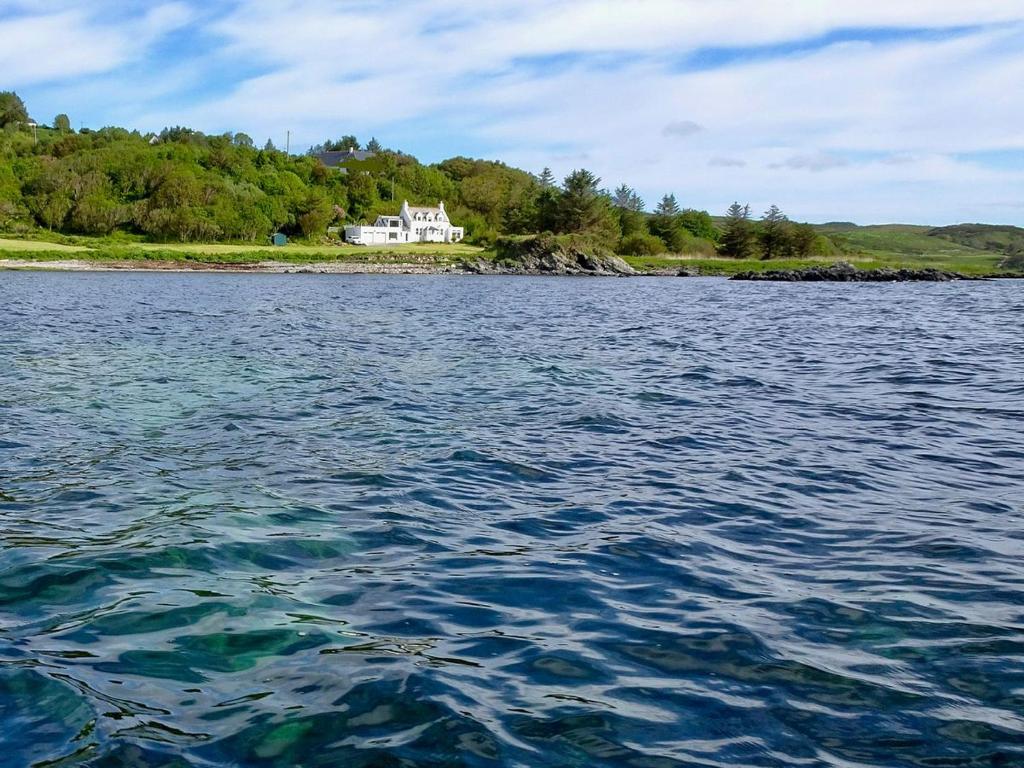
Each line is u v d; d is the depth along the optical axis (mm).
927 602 7926
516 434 15297
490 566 8844
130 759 5305
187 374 21703
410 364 24406
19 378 20484
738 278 113250
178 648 6855
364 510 10727
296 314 43469
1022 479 12422
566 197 142250
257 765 5293
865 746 5551
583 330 36531
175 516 10344
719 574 8672
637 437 15156
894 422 16594
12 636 7043
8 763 5230
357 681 6332
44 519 10180
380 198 176625
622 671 6574
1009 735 5672
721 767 5320
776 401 18922
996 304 59000
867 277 108375
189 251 115250
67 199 129500
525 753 5453
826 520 10500
